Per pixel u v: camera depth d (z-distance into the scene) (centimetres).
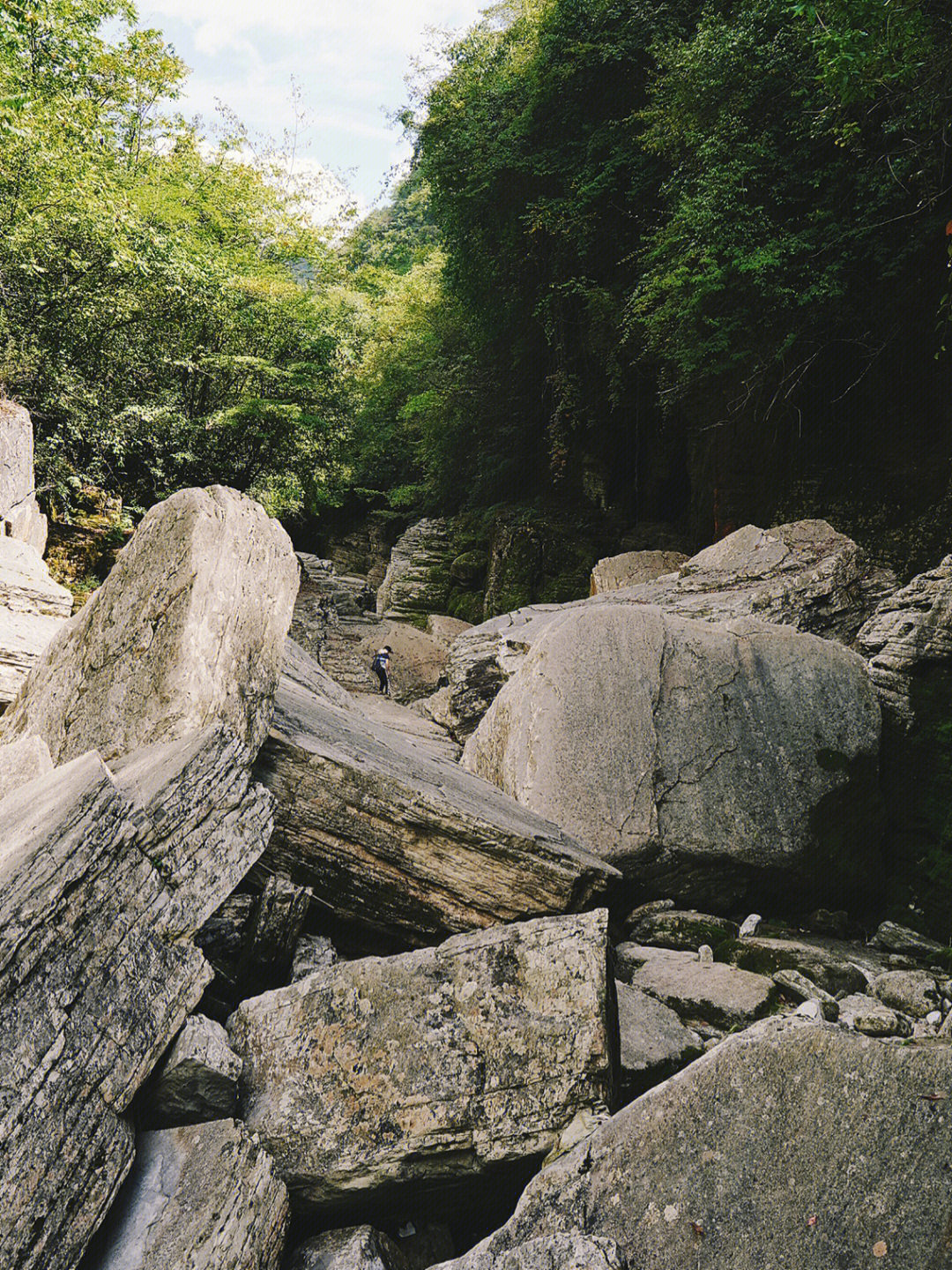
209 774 326
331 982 323
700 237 1219
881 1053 245
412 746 632
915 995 411
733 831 542
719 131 1218
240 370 1948
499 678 1027
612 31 1753
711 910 548
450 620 2047
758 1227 233
